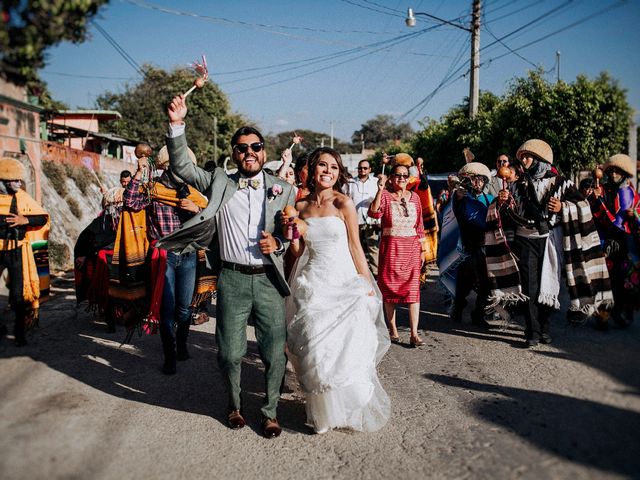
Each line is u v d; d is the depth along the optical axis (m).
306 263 4.23
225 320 3.90
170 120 3.81
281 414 4.22
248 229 3.90
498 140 15.18
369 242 11.65
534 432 3.69
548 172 5.89
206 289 5.66
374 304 4.05
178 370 5.18
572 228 5.95
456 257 6.86
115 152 31.42
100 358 5.45
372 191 9.01
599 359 5.23
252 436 3.80
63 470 3.11
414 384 4.75
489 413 4.05
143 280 5.28
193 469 3.30
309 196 4.34
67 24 2.90
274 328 3.91
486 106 19.30
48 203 14.20
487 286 6.18
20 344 5.72
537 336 5.75
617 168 6.39
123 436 3.67
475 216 6.52
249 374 5.11
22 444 3.37
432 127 21.89
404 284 5.95
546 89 13.47
